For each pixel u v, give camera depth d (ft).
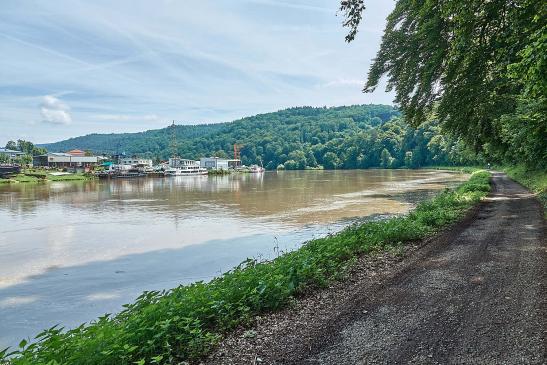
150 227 75.31
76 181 274.77
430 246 34.42
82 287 39.29
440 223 45.14
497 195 81.05
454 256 30.27
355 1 31.07
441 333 16.80
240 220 81.71
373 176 277.85
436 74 49.55
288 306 21.25
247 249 54.85
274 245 56.65
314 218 81.71
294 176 329.72
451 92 47.93
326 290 23.67
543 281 22.52
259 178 305.12
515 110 56.80
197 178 321.93
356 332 17.48
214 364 15.43
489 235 37.88
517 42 32.42
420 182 194.18
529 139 61.82
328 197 127.13
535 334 15.98
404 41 52.95
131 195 151.74
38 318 31.53
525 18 28.53
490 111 57.93
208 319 19.19
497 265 26.89
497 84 45.78
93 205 116.26
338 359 15.20
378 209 93.45
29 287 39.42
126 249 56.54
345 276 26.16
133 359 15.03
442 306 19.90
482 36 35.09
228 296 20.97
